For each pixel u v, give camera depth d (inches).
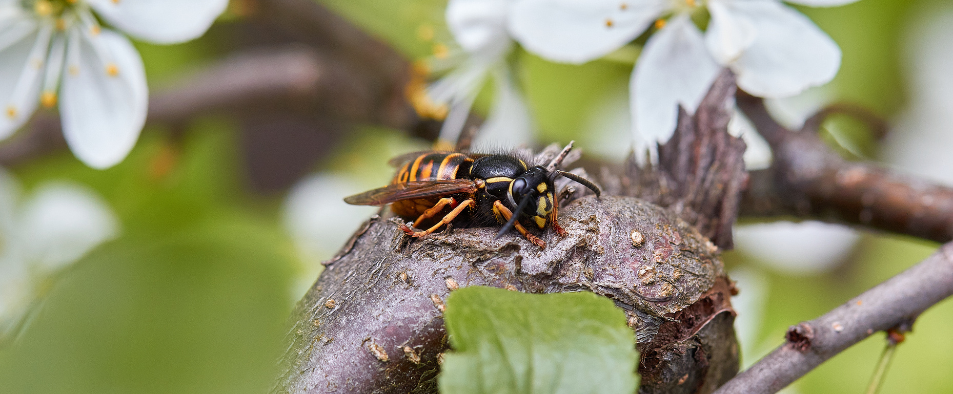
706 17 9.3
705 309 8.4
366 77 10.8
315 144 13.7
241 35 11.9
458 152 9.0
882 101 10.6
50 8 9.3
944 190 9.4
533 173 8.5
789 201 9.6
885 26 10.4
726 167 8.8
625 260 8.3
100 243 10.4
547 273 8.2
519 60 10.1
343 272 8.3
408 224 8.4
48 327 7.7
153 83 10.8
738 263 10.5
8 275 10.6
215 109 10.8
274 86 10.8
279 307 7.8
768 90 9.1
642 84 9.3
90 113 9.4
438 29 10.6
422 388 8.2
